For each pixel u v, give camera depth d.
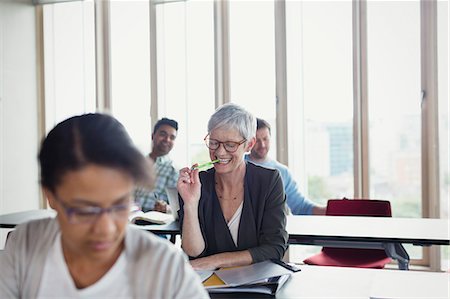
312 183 4.35
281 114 4.38
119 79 4.77
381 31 4.11
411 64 4.06
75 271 0.91
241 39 4.48
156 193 3.68
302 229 2.75
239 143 1.97
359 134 4.17
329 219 3.08
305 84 4.33
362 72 4.16
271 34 4.41
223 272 1.77
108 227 0.79
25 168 4.89
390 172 4.14
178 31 4.61
